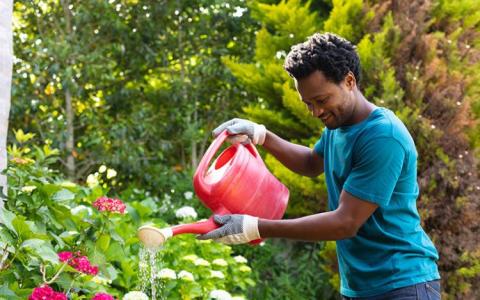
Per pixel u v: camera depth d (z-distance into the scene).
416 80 4.62
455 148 4.56
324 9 5.73
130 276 3.39
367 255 2.18
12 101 5.95
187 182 6.02
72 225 2.72
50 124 6.16
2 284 2.37
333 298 5.29
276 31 5.62
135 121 6.24
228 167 2.35
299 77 2.08
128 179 6.52
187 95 6.67
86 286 2.57
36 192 2.71
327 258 4.77
